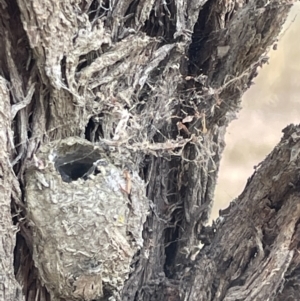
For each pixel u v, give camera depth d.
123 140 0.12
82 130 0.13
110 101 0.13
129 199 0.12
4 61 0.12
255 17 0.13
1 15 0.11
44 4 0.11
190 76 0.15
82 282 0.12
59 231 0.11
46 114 0.12
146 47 0.13
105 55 0.12
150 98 0.15
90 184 0.11
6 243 0.12
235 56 0.14
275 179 0.14
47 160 0.12
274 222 0.15
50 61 0.11
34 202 0.11
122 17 0.13
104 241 0.12
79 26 0.12
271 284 0.15
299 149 0.13
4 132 0.11
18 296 0.12
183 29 0.14
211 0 0.15
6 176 0.11
